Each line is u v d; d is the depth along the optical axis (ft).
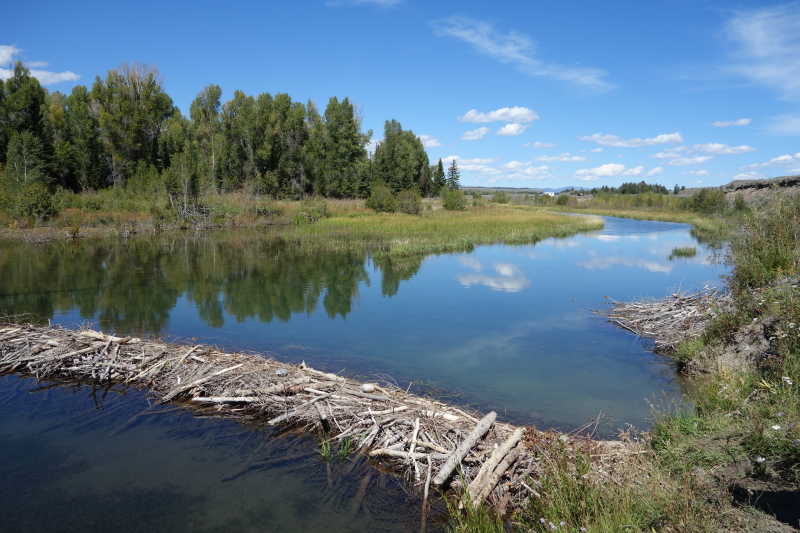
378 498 15.76
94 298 44.98
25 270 59.98
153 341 29.48
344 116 206.18
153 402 22.72
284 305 42.86
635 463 14.73
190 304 43.01
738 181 181.57
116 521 14.74
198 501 15.67
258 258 72.38
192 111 200.95
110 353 26.43
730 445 14.74
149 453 18.57
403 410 19.79
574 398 23.13
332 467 17.56
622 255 76.54
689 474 13.46
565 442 16.75
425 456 16.94
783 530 10.53
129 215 122.11
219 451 18.70
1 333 29.19
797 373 17.31
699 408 19.40
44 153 137.59
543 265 66.23
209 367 24.21
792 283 23.94
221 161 176.96
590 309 41.42
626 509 12.10
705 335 27.17
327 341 32.24
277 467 17.61
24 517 14.93
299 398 21.29
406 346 31.19
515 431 17.49
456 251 81.46
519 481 15.49
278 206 153.48
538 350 30.66
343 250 82.12
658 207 221.05
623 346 31.42
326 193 200.85
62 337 28.30
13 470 17.47
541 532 12.07
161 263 66.80
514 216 153.07
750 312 24.80
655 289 49.88
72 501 15.72
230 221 133.80
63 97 199.93
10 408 22.24
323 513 15.06
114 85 163.43
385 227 110.63
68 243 90.48
